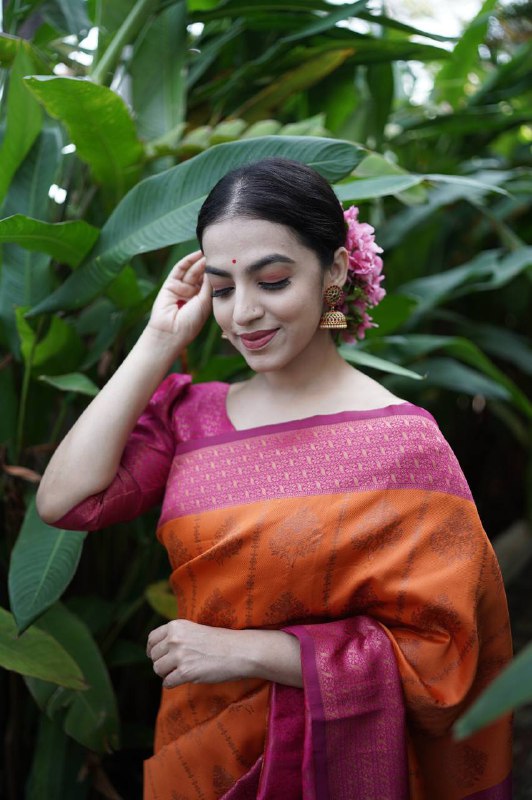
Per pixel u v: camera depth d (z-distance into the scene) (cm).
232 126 145
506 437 321
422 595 91
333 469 93
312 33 159
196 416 104
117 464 102
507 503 326
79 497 101
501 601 98
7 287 135
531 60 232
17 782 149
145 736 153
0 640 116
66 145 147
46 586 113
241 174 92
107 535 156
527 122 223
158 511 153
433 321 278
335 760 89
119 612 151
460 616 91
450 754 102
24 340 127
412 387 223
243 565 94
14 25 155
